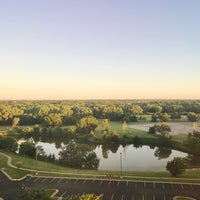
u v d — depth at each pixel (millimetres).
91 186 107312
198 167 146375
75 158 150500
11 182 113125
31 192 70625
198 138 198250
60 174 124125
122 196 96438
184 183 110250
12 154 170875
